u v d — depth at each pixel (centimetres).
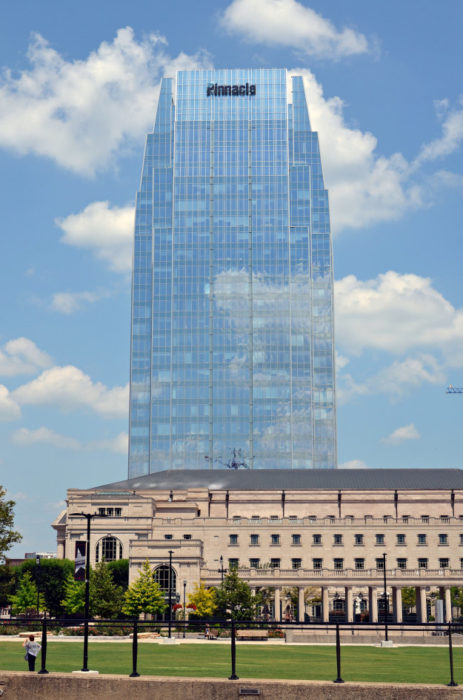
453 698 3412
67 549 16250
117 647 7150
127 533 16200
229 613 13350
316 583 15375
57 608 15462
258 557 16212
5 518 11462
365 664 5516
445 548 16138
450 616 15162
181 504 17412
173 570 14938
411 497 17688
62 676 3594
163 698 3519
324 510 17750
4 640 8506
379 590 15725
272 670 4928
